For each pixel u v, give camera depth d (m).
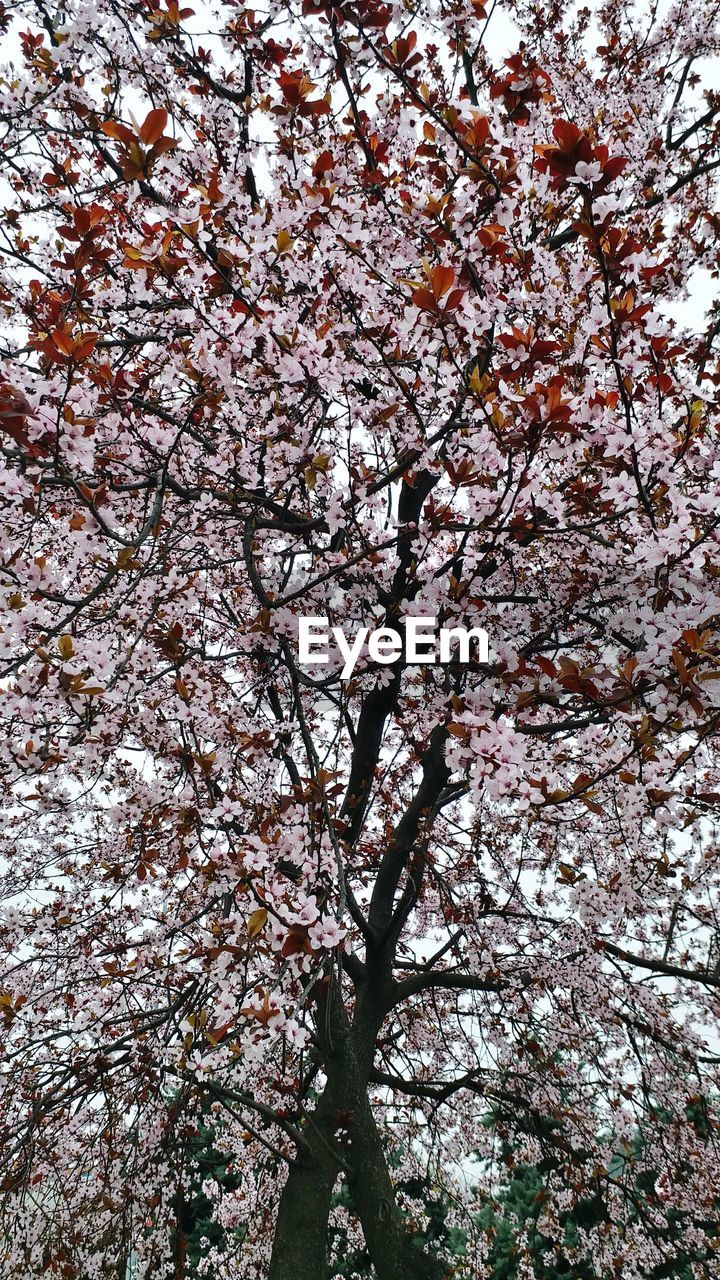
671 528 2.86
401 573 4.38
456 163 3.16
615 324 2.56
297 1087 6.25
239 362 3.46
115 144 4.34
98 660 2.75
